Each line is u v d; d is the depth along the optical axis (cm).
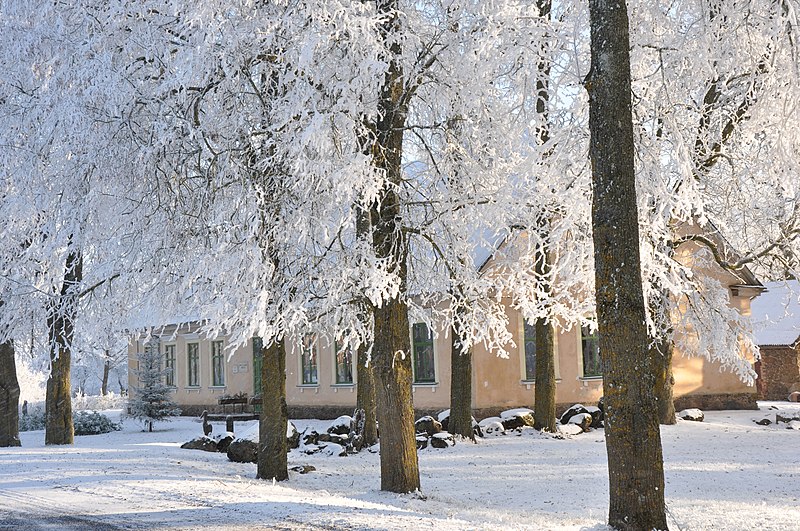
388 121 1305
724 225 1656
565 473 1628
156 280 1320
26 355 1992
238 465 1670
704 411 2920
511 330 2681
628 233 830
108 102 1176
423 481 1543
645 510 793
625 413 807
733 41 1384
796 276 1864
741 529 943
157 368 3091
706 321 2041
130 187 1252
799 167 1411
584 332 2780
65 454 1745
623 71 846
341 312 1434
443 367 2673
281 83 1166
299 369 3197
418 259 1551
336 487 1438
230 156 1177
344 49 1138
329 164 1055
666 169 1497
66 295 1620
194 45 1105
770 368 3869
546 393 2352
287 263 1277
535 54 1346
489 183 1430
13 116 1398
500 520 1027
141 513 969
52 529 880
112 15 1179
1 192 1548
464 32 1295
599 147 845
